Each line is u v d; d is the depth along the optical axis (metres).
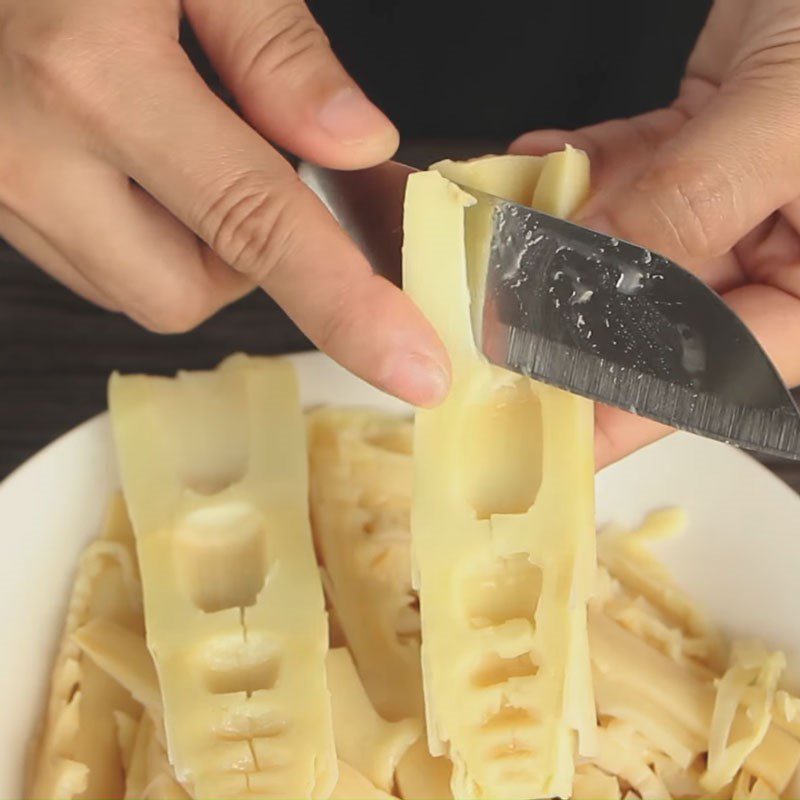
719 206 0.30
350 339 0.29
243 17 0.32
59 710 0.34
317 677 0.31
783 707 0.33
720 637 0.36
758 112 0.31
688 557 0.37
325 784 0.31
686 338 0.28
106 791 0.34
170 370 0.43
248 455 0.36
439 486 0.30
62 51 0.31
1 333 0.43
